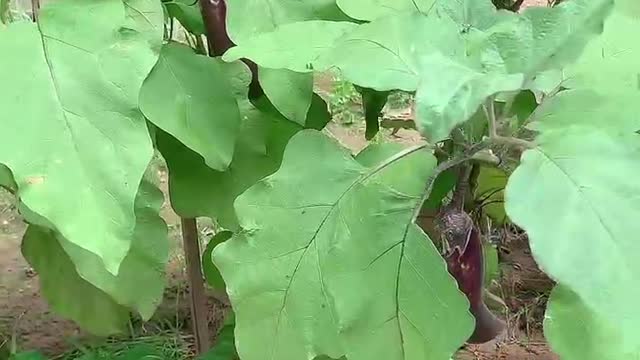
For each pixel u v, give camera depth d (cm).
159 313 160
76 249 87
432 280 72
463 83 59
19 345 150
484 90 58
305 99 87
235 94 94
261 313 77
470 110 58
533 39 65
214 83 91
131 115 75
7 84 74
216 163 89
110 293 88
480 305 92
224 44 97
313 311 76
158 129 99
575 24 64
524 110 88
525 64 64
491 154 76
